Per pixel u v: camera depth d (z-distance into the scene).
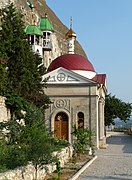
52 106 41.06
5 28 31.22
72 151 28.27
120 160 27.59
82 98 40.69
